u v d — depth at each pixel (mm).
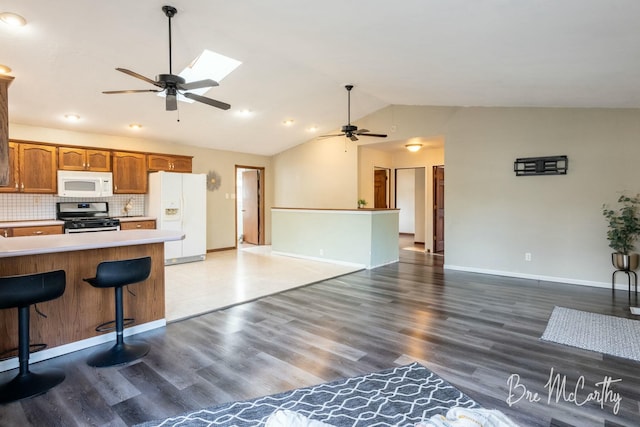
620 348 2787
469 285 4762
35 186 5137
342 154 7543
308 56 4121
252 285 4770
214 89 5129
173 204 6258
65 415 1978
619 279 4527
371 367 2514
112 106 5039
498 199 5363
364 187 7531
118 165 5984
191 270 5738
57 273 2316
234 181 8227
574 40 2541
